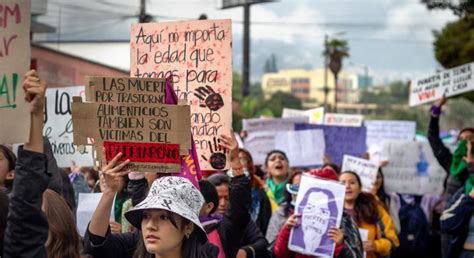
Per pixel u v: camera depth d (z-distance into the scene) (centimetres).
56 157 998
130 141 584
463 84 1461
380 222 979
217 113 712
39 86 425
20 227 423
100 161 583
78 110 580
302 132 1370
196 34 724
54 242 531
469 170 1126
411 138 1753
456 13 1922
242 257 770
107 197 558
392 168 1351
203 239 513
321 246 859
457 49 2686
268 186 1116
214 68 718
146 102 584
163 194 496
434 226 1397
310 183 880
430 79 1488
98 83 581
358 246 872
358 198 976
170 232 495
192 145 621
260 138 1445
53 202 536
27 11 451
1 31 446
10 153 684
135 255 532
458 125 7081
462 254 969
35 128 428
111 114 582
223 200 846
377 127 1767
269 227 920
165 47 732
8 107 438
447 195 1207
